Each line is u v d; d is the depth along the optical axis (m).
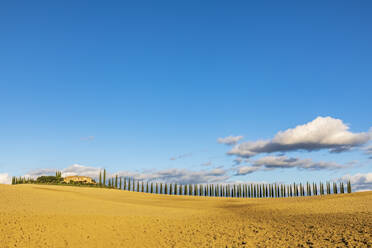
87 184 140.62
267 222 40.44
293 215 44.62
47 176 140.88
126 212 49.31
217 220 44.59
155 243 34.44
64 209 47.00
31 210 43.16
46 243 32.53
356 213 40.84
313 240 29.45
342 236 29.31
